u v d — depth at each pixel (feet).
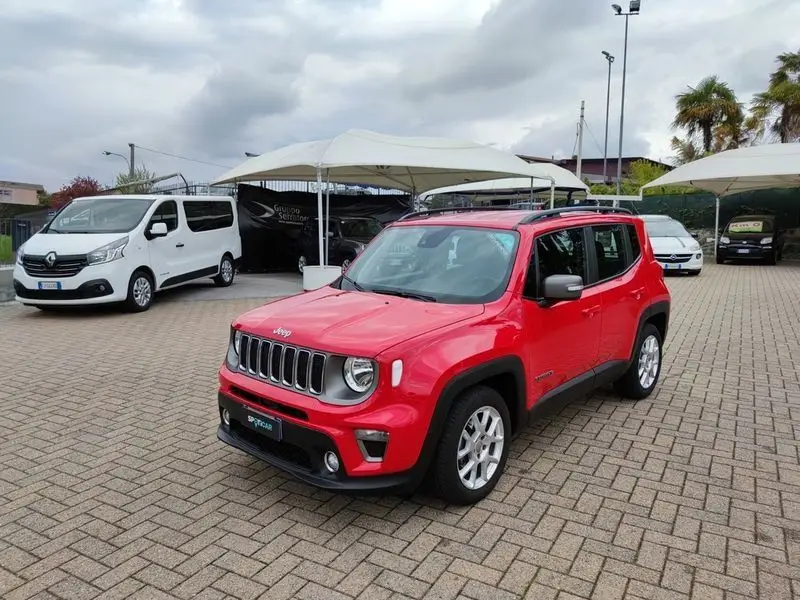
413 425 10.75
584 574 10.04
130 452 14.97
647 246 18.89
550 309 13.85
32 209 117.50
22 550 10.75
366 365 10.72
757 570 10.16
